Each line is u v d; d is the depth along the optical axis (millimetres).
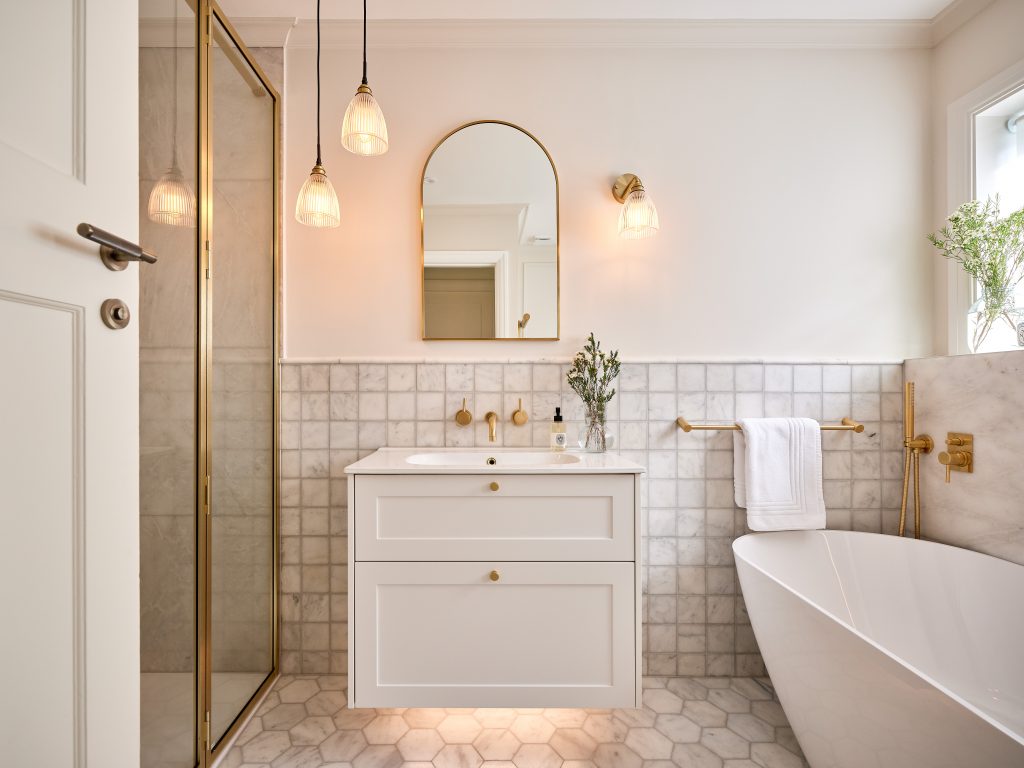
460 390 1957
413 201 1983
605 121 1974
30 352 633
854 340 1961
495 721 1656
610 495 1511
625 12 1900
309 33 1959
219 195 1517
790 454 1860
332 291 1969
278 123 1946
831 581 1821
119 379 776
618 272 1984
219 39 1526
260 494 1796
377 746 1535
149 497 1191
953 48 1904
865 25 1936
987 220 1787
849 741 1225
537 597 1508
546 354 1978
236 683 1618
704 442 1954
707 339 1981
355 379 1945
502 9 1884
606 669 1503
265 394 1841
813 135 1976
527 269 1977
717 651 1935
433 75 1987
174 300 1283
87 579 715
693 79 1974
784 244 1962
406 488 1511
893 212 1963
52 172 663
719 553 1947
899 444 1959
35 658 635
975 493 1688
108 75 767
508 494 1513
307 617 1924
